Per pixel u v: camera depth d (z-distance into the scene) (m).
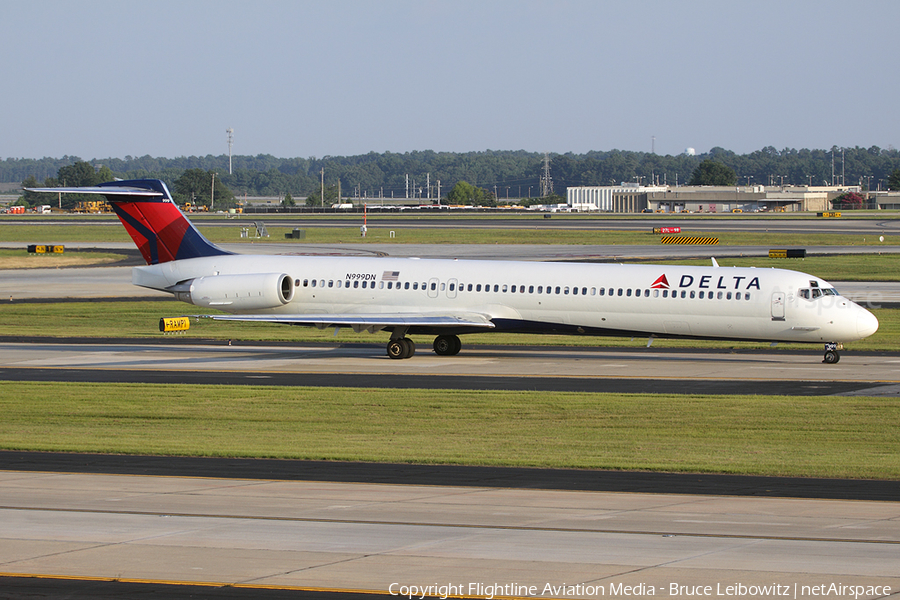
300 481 87.19
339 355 181.38
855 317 157.00
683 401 130.38
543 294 170.25
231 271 186.25
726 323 161.62
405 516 73.31
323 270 183.88
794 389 139.38
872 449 103.12
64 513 74.25
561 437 110.44
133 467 93.94
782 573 58.47
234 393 139.50
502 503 77.94
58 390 142.00
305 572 59.12
